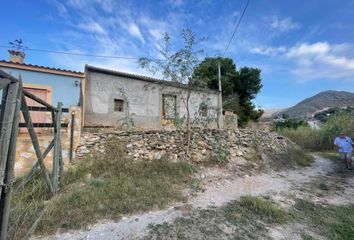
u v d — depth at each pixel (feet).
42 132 19.01
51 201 12.51
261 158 27.37
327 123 49.32
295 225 12.09
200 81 24.50
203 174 20.17
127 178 17.04
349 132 43.86
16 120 7.38
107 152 20.75
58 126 14.79
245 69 71.10
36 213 11.07
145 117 36.63
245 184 19.25
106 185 15.31
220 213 12.96
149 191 15.12
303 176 23.89
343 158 31.35
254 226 11.66
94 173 17.83
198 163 22.62
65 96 29.94
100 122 32.60
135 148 22.20
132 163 19.86
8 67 26.66
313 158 35.35
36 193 13.07
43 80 28.71
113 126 32.27
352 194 18.13
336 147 43.88
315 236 10.99
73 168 17.98
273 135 37.40
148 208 12.89
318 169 27.94
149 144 23.18
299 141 47.60
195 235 10.44
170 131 25.63
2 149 6.68
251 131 33.47
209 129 28.53
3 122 6.80
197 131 27.04
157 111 37.96
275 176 22.97
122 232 10.37
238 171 22.56
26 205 11.34
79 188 14.64
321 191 18.63
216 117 30.27
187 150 23.43
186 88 25.27
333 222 12.49
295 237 10.82
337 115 50.19
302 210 14.25
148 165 20.01
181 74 23.91
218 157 23.50
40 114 25.04
